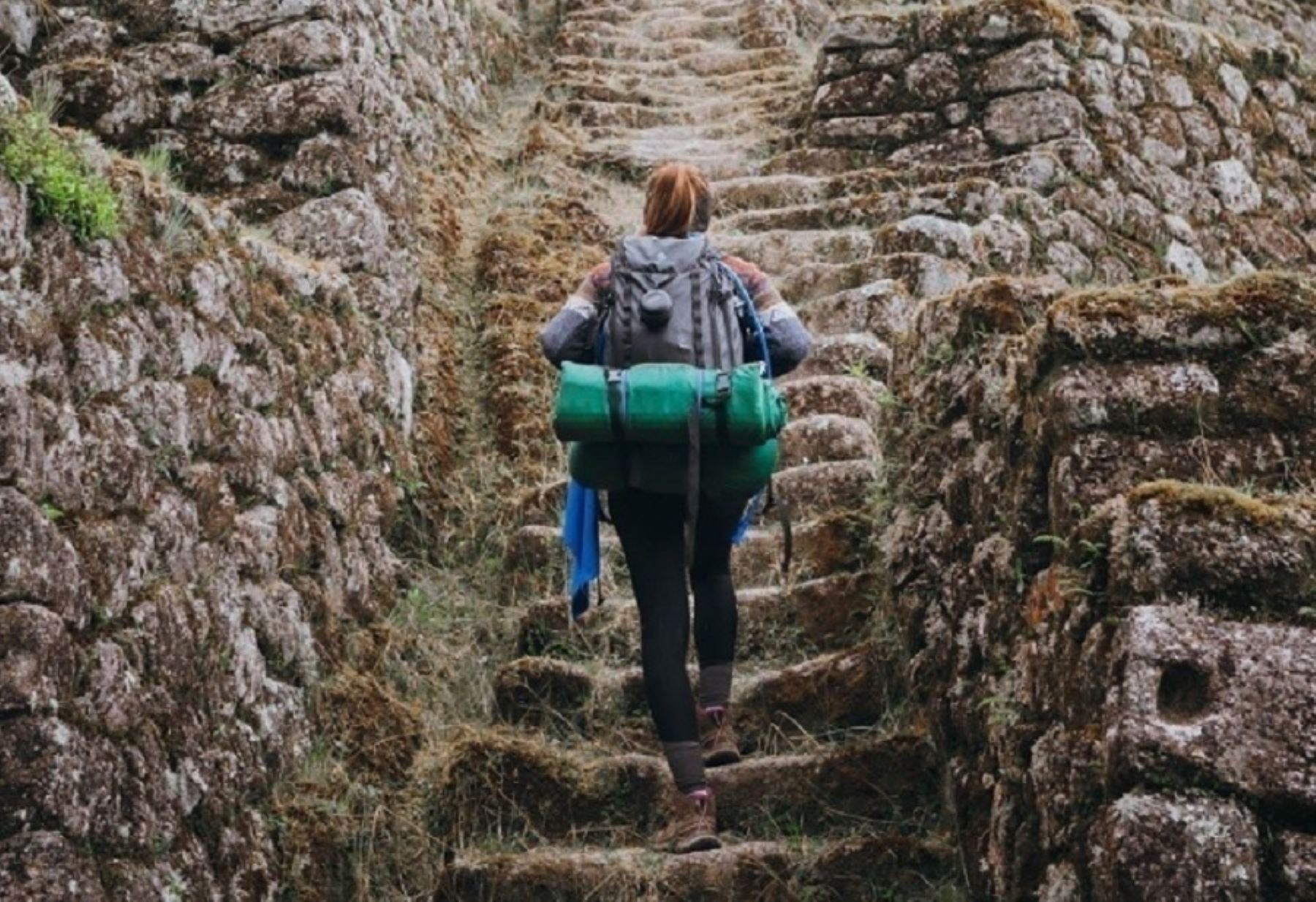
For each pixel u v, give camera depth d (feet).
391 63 24.08
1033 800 11.35
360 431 17.61
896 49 26.04
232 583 14.15
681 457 12.98
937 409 15.21
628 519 13.64
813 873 13.60
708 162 26.35
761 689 15.56
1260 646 9.63
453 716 16.30
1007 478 12.80
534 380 20.95
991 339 14.28
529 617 16.94
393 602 17.42
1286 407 10.93
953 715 13.50
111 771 11.67
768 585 17.07
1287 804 9.31
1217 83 27.78
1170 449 10.98
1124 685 9.66
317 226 18.72
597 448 13.08
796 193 24.85
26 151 12.13
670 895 13.60
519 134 27.81
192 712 13.01
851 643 16.29
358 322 18.15
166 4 19.25
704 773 13.66
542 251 23.34
